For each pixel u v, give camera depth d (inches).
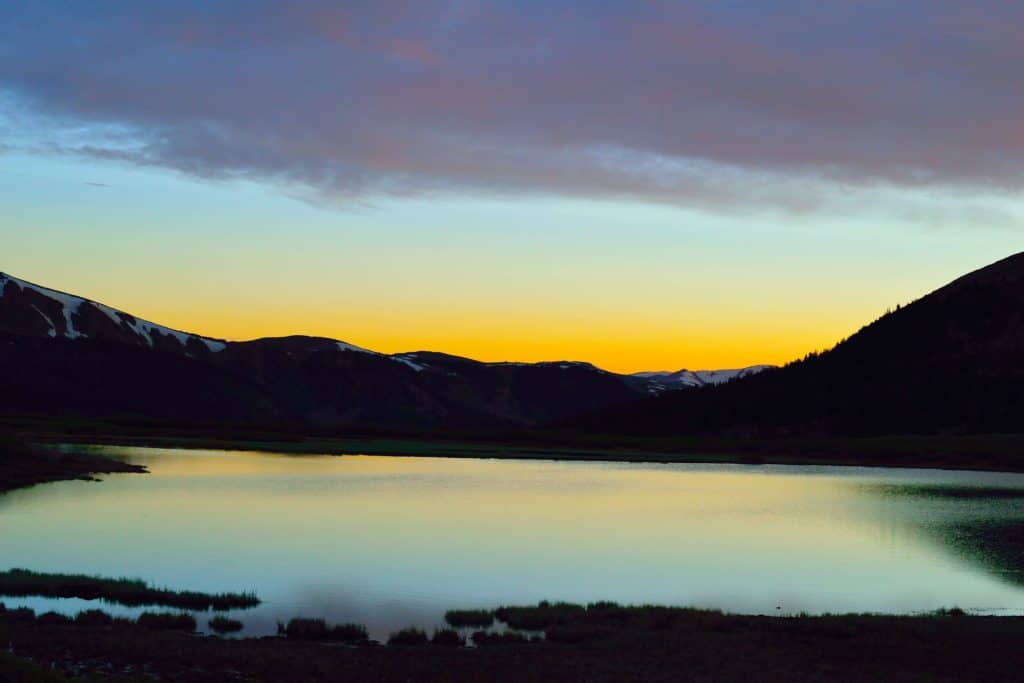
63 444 5610.2
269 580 1636.3
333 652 1128.8
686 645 1177.4
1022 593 1636.3
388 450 6122.1
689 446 7322.8
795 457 6378.0
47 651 1064.8
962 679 1062.4
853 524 2630.4
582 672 1059.9
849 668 1093.1
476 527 2421.3
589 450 6811.0
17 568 1653.5
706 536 2341.3
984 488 3981.3
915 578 1772.9
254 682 1006.4
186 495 2997.0
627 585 1673.2
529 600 1523.1
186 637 1180.5
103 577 1592.0
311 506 2795.3
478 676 1042.7
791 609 1488.7
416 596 1531.7
